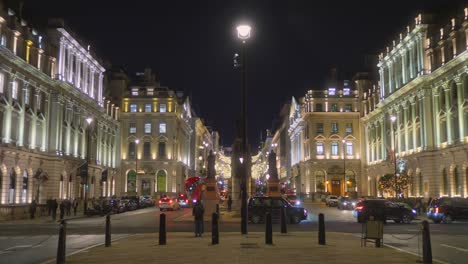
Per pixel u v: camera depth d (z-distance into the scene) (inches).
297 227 1291.8
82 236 1034.1
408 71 2881.4
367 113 3878.0
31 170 2281.0
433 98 2541.8
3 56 1980.8
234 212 1951.3
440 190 2449.6
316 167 3961.6
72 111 2785.4
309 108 4062.5
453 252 733.9
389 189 2659.9
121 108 4005.9
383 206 1469.0
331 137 3988.7
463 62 2192.4
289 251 671.8
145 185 3934.5
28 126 2283.5
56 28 2564.0
